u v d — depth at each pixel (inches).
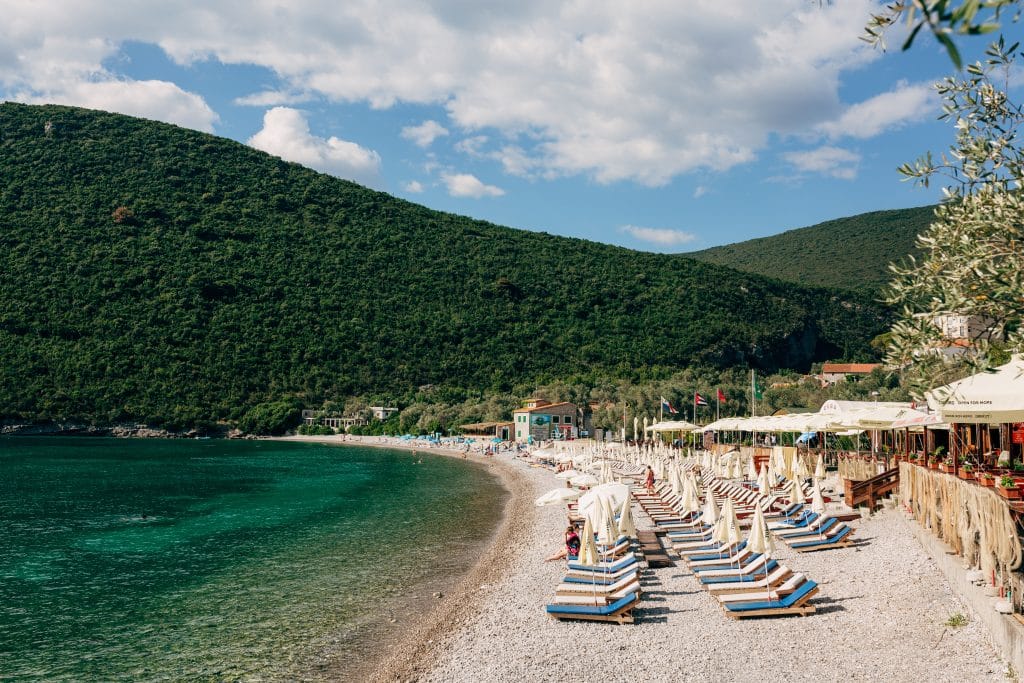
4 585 780.6
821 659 416.8
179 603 699.4
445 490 1643.7
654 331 4940.9
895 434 1115.9
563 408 3336.6
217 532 1103.0
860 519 784.3
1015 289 237.9
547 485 1686.8
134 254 5036.9
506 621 574.9
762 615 504.4
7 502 1456.7
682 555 679.1
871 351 5319.9
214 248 5369.1
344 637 584.4
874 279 6633.9
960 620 431.2
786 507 868.6
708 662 434.9
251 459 2645.2
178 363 4367.6
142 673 521.3
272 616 648.4
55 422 3885.3
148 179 5969.5
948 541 510.3
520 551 893.8
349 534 1067.3
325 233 5944.9
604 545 724.0
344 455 2910.9
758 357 4854.8
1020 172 276.8
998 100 287.7
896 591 514.6
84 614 669.3
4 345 4131.4
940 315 256.7
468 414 4040.4
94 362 4205.2
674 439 2321.6
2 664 544.7
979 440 842.2
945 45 90.2
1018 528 432.1
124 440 3757.4
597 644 490.9
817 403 3159.5
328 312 4987.7
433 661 501.7
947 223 289.0
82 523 1198.3
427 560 869.2
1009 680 346.0
